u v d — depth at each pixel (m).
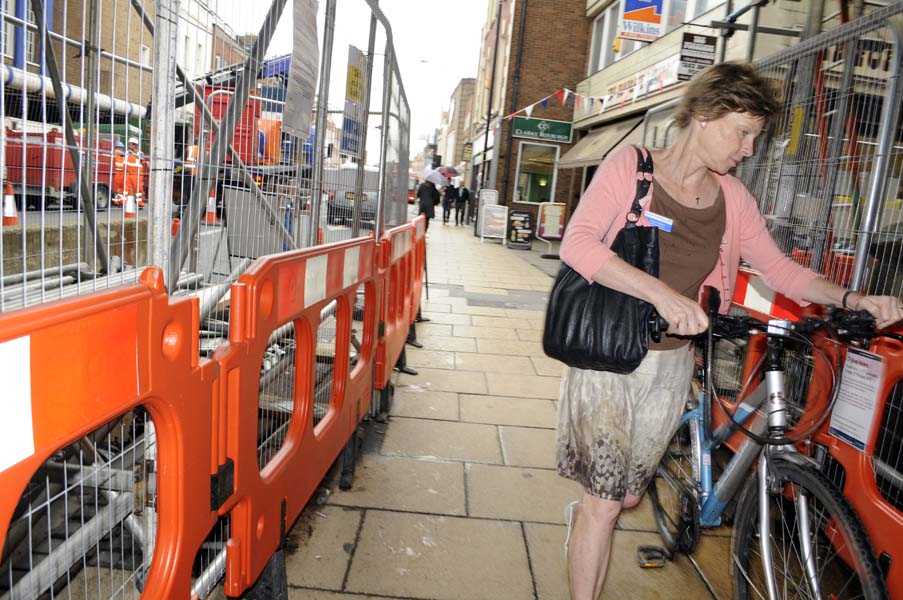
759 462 1.88
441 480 3.06
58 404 0.87
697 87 1.62
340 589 2.20
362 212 3.69
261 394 2.17
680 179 1.70
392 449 3.37
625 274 1.53
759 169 3.49
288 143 2.44
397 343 4.07
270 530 1.83
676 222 1.68
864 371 2.12
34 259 1.62
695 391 3.14
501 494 2.96
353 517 2.67
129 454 1.51
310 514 2.67
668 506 2.77
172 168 1.40
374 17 3.20
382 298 3.38
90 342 0.93
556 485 3.09
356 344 3.77
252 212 2.28
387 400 3.76
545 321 1.70
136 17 1.63
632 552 2.58
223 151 1.89
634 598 2.29
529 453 3.44
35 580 1.22
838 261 2.77
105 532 1.40
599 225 1.67
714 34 9.09
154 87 1.33
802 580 1.84
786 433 1.76
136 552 1.62
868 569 1.47
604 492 1.74
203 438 1.33
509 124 17.58
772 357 1.82
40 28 1.40
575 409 1.80
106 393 0.98
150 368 1.10
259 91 2.29
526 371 5.00
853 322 1.65
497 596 2.23
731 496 2.30
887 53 2.69
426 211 18.59
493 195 17.52
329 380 2.98
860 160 2.68
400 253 3.97
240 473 1.54
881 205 2.47
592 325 1.62
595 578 1.80
